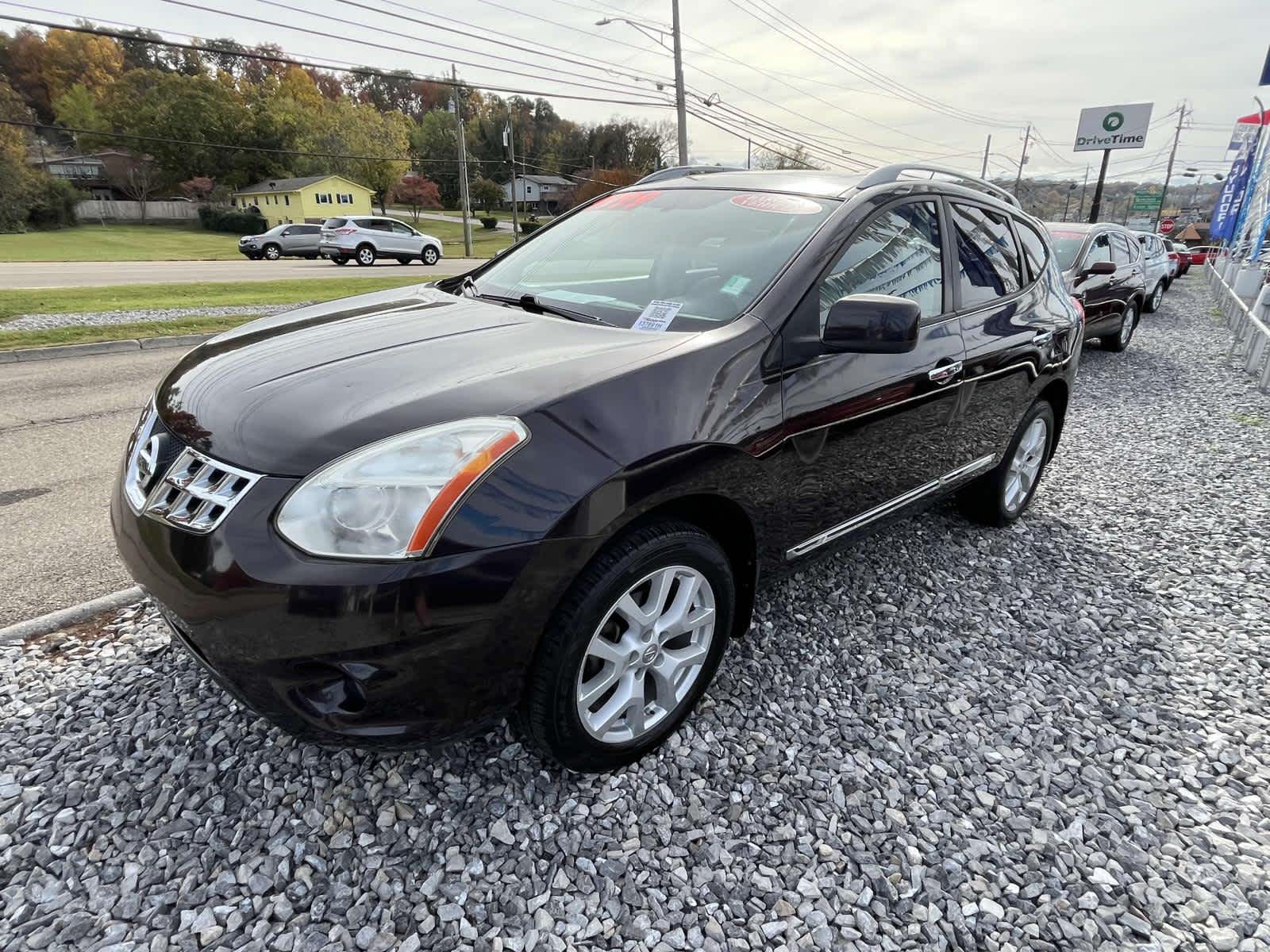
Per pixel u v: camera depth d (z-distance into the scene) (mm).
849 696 2658
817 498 2596
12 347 9070
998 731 2525
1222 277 19297
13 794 2045
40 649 2689
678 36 24562
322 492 1691
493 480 1747
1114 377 8844
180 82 74688
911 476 3088
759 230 2791
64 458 5051
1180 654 3029
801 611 3184
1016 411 3738
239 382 2086
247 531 1699
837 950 1740
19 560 3471
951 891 1916
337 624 1648
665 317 2480
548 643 1877
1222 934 1824
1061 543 4027
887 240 2891
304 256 32344
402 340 2336
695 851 1983
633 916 1796
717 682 2666
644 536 1996
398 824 1998
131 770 2141
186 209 71500
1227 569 3781
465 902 1802
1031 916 1858
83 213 66375
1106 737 2518
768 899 1861
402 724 1759
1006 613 3273
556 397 1905
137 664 2615
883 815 2143
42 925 1692
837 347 2332
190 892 1790
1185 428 6531
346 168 76312
